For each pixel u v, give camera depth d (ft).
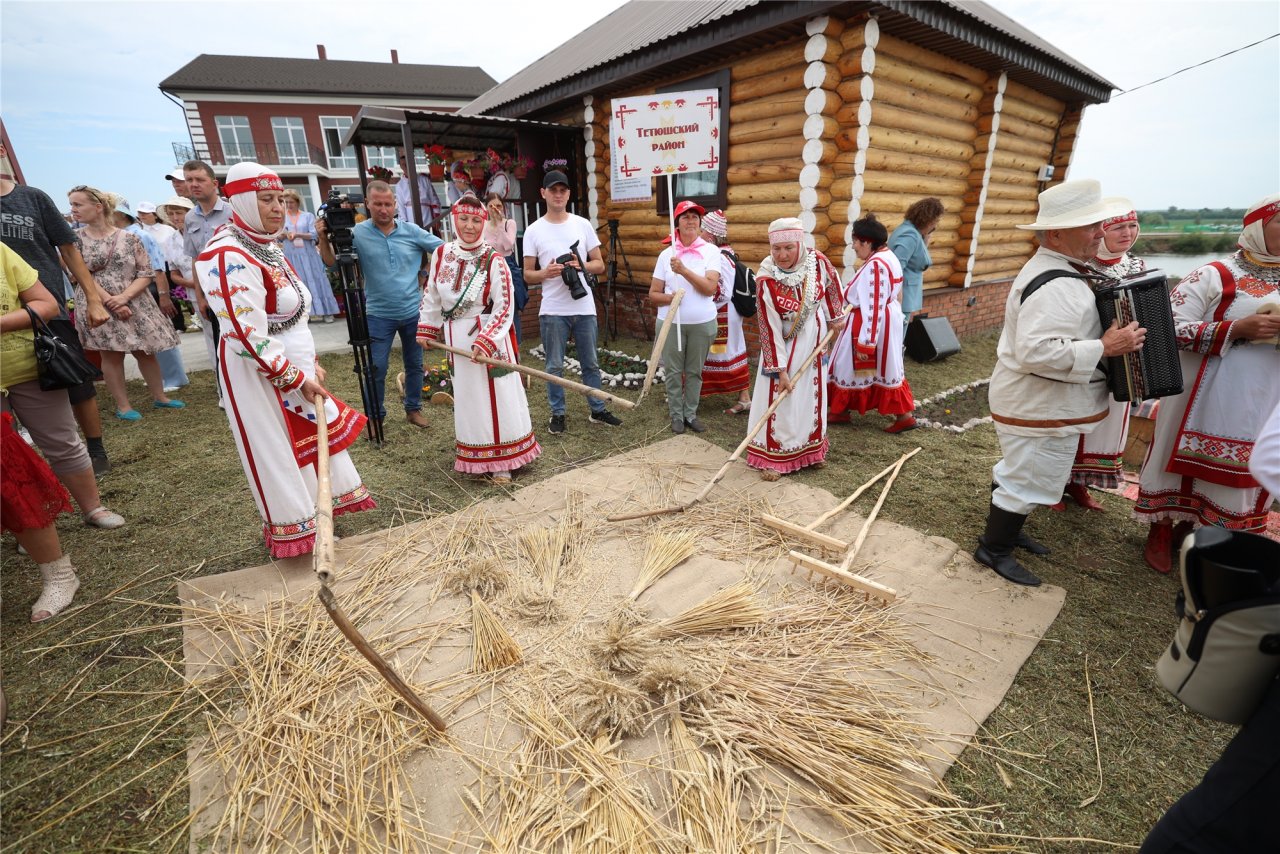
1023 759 6.49
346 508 10.26
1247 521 9.00
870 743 6.43
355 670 7.52
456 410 12.56
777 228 11.83
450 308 11.97
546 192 14.85
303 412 9.47
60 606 8.79
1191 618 3.83
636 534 10.85
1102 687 7.46
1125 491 12.64
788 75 18.45
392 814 5.81
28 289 9.08
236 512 11.80
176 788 6.17
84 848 5.59
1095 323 8.25
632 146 14.60
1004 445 9.26
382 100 107.96
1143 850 4.23
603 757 6.25
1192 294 8.99
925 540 10.51
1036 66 22.59
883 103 19.13
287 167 103.50
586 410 17.83
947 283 25.96
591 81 23.98
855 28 16.98
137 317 16.75
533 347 25.49
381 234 14.85
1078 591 9.29
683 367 15.69
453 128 29.19
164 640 8.27
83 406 12.91
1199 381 8.99
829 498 12.09
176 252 22.03
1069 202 8.06
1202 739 6.75
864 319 15.37
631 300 26.73
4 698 7.03
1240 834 3.61
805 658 7.67
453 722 6.84
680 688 6.88
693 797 5.84
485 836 5.61
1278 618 3.43
